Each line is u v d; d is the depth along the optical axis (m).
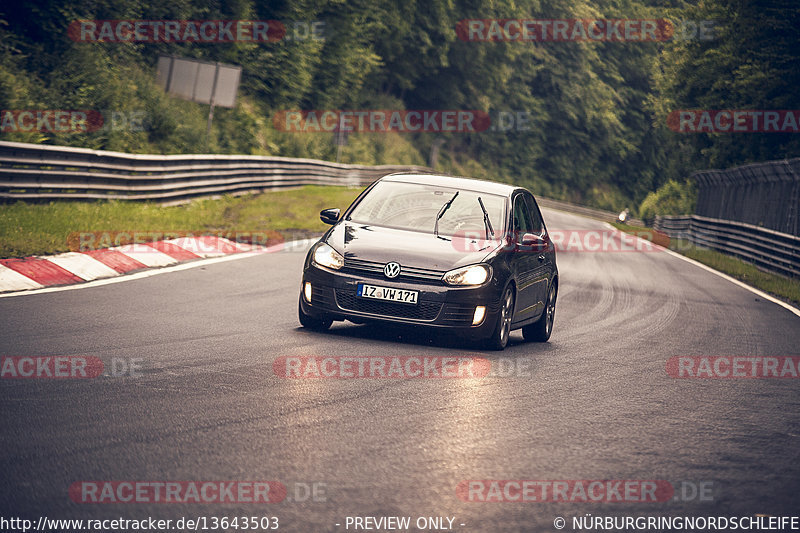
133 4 116.50
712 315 51.19
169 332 31.55
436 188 37.06
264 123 158.88
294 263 56.03
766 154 171.75
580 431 22.38
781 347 40.62
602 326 43.69
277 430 20.52
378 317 32.09
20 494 15.57
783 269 81.75
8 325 30.28
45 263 42.97
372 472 17.89
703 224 125.44
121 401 22.08
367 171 169.00
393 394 24.86
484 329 32.31
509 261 34.00
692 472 19.42
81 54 99.38
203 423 20.69
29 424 19.66
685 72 188.00
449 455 19.42
